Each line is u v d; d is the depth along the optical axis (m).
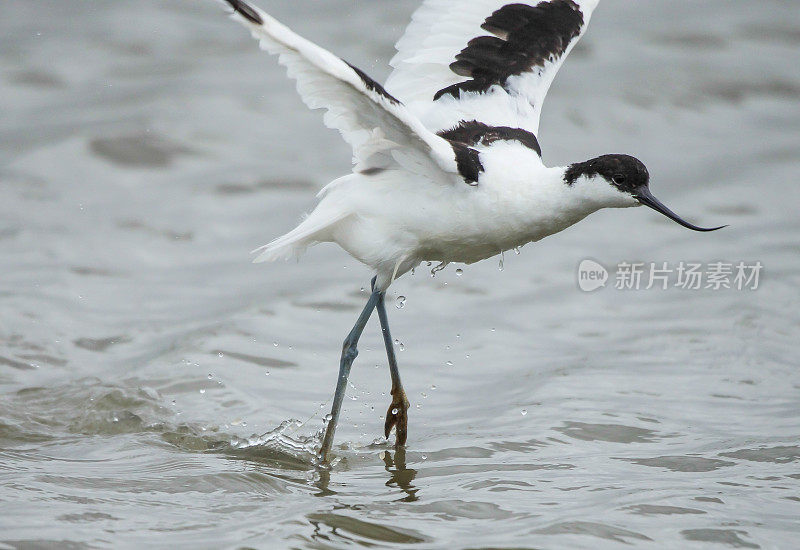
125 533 8.02
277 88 20.44
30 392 11.14
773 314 13.40
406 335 13.12
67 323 12.91
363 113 9.02
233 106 19.48
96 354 12.27
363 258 9.75
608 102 20.22
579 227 16.39
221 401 11.12
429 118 10.37
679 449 10.02
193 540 7.93
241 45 22.56
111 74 20.86
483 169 9.31
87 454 9.74
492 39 10.91
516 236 9.63
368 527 8.25
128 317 13.26
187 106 19.30
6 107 19.34
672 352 12.47
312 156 17.98
